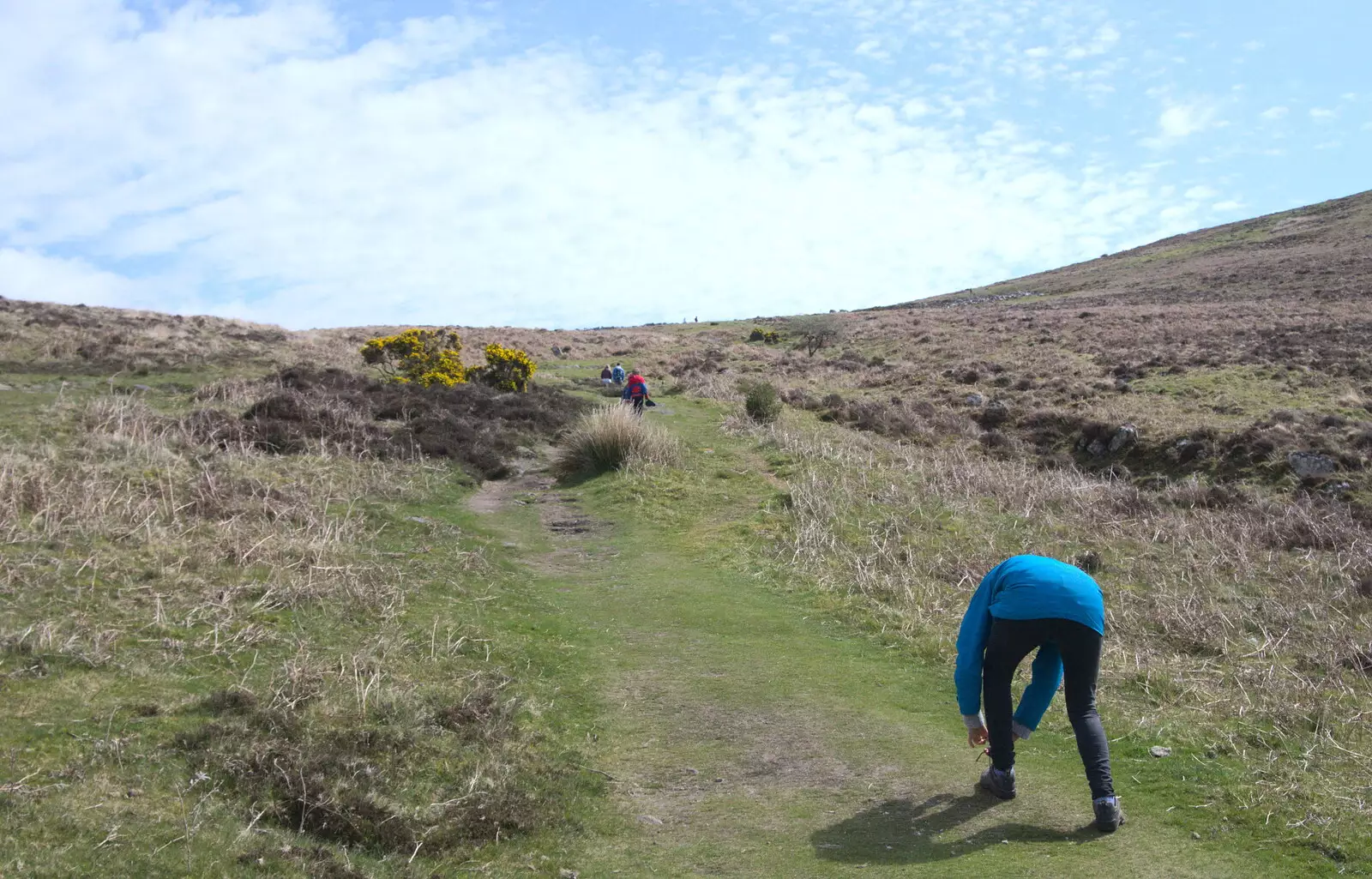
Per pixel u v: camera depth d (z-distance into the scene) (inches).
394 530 457.4
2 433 508.7
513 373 1029.8
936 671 316.5
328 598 336.5
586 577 441.7
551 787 223.3
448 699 261.9
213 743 213.9
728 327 2549.2
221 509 425.7
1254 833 191.2
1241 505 667.4
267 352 1120.2
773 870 184.1
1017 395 1074.7
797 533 499.8
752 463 699.4
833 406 1032.8
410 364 1019.3
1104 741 195.5
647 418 866.1
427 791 214.4
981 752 242.5
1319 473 711.7
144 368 933.2
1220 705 280.4
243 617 304.2
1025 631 200.5
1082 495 657.6
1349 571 495.2
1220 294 2208.4
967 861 180.5
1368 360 1050.1
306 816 195.0
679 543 508.4
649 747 252.5
